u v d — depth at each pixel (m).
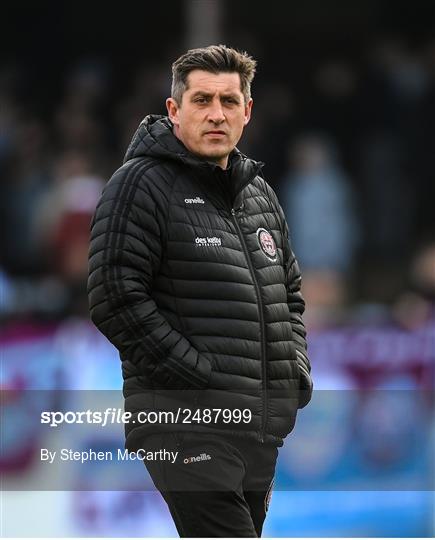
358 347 27.73
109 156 39.31
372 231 38.47
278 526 24.45
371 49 43.31
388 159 39.12
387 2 44.59
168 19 43.69
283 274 15.45
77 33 43.28
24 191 36.38
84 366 26.25
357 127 40.00
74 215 33.72
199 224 14.63
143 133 15.02
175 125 15.17
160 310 14.55
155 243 14.47
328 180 36.72
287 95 40.97
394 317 28.64
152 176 14.64
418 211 38.88
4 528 23.33
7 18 42.81
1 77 42.12
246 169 15.02
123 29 43.50
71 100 41.03
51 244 34.09
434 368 27.39
